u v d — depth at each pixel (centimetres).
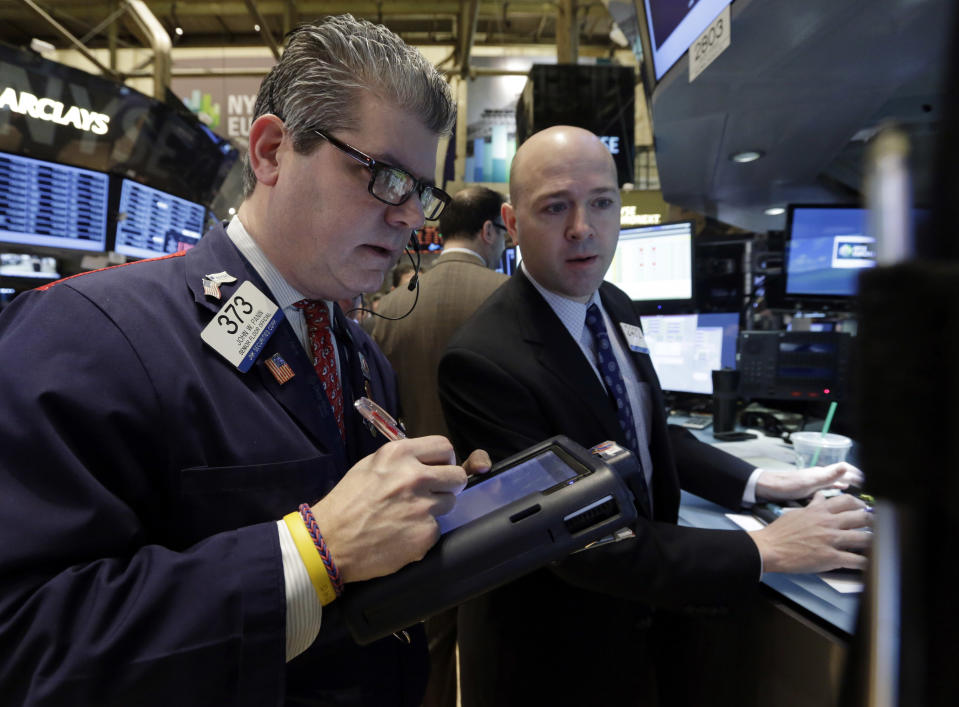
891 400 16
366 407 67
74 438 52
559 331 98
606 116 292
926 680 16
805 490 104
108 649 46
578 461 64
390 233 66
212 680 49
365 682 66
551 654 97
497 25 654
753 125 164
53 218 271
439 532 54
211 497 57
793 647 81
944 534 16
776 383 155
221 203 377
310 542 53
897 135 16
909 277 15
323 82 60
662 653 114
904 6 99
